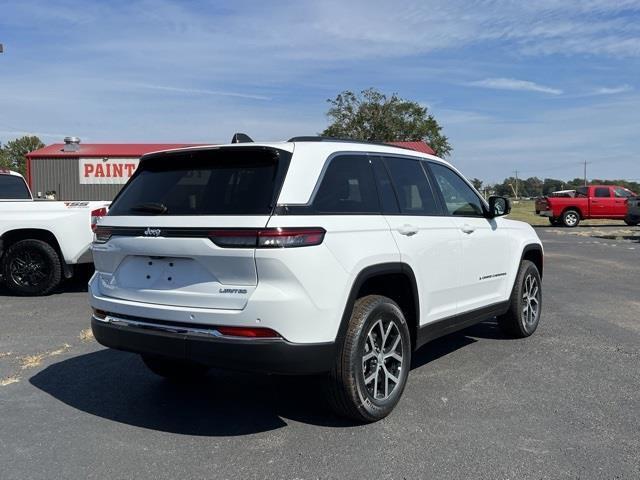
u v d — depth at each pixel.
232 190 3.83
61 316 7.66
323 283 3.71
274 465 3.56
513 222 6.48
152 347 3.89
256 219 3.59
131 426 4.16
